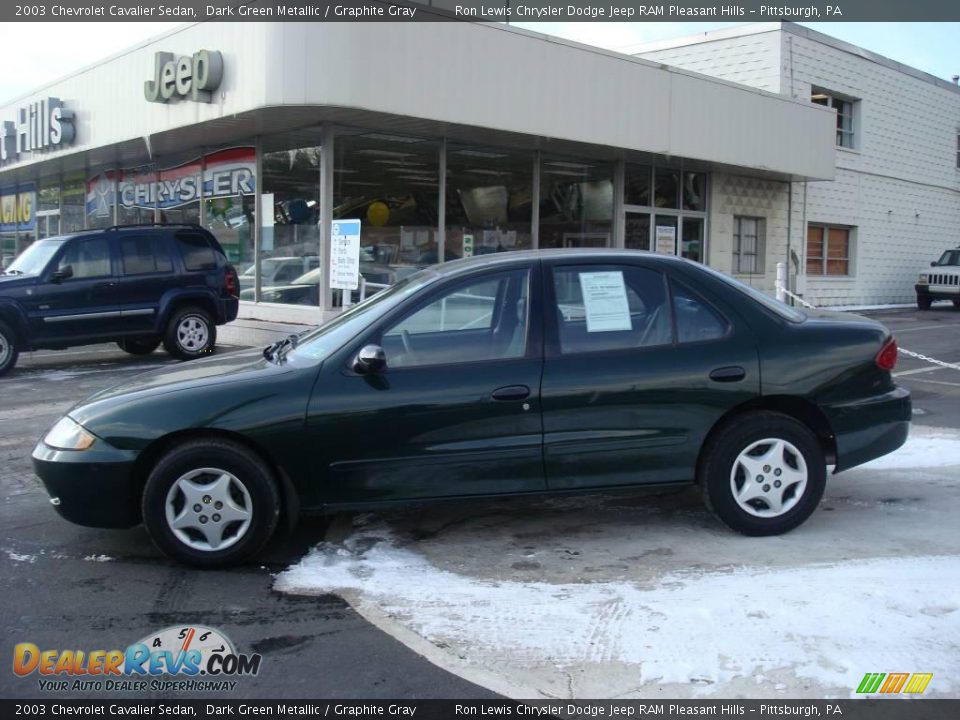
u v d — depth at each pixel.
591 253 5.12
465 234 15.66
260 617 4.18
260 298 15.52
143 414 4.69
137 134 15.80
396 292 5.21
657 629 3.95
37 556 4.99
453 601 4.30
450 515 5.62
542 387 4.78
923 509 5.59
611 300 4.98
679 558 4.79
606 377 4.83
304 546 5.12
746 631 3.90
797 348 5.01
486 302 4.93
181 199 17.67
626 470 4.91
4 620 4.17
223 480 4.68
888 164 25.20
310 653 3.82
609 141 15.48
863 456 5.10
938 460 6.76
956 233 28.45
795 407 5.10
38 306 11.31
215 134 15.38
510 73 13.97
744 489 5.00
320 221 13.94
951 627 3.91
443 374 4.77
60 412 8.98
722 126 17.62
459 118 13.39
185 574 4.71
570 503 5.86
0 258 26.11
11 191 25.20
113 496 4.68
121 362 12.62
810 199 22.62
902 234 26.11
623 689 3.49
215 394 4.71
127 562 4.89
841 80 23.00
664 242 19.05
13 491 6.26
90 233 11.90
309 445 4.69
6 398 9.77
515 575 4.61
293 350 5.26
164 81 14.40
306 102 12.26
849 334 5.12
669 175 19.05
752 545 4.96
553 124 14.61
